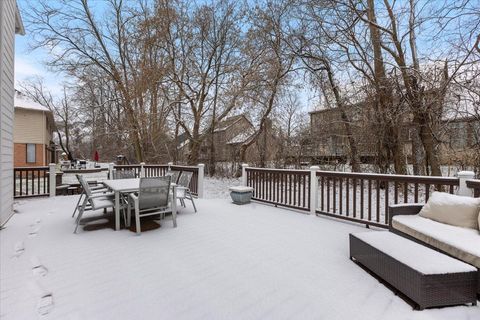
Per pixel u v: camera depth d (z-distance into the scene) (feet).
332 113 33.32
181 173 18.33
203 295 7.04
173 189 13.87
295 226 13.94
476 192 10.27
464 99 20.27
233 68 38.86
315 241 11.46
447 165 24.90
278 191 19.53
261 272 8.40
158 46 38.88
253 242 11.28
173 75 40.40
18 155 49.32
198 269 8.62
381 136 27.45
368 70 28.35
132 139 40.70
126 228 13.35
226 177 43.65
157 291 7.24
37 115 51.31
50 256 9.64
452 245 7.38
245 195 20.29
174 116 42.60
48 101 74.84
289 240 11.58
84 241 11.31
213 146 47.11
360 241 8.73
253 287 7.46
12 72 16.22
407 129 26.58
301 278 7.99
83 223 14.26
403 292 6.84
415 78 23.29
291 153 38.42
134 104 38.81
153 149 43.27
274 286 7.51
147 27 37.65
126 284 7.61
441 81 20.86
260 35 35.45
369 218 14.07
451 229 8.59
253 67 37.86
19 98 53.88
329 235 12.36
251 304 6.64
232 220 15.14
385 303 6.67
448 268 6.48
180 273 8.32
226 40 40.09
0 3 12.99
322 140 34.78
